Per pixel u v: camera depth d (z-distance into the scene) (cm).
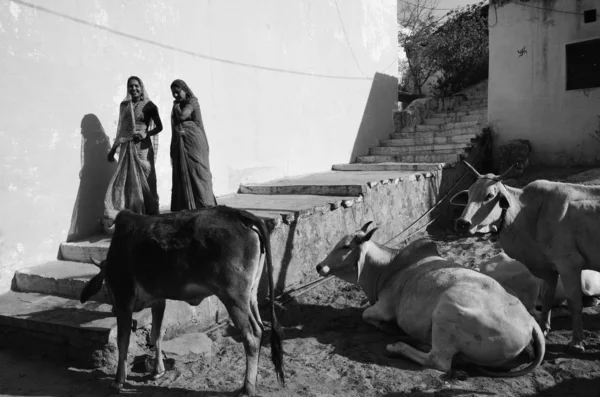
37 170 611
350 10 1226
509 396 384
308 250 709
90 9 672
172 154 586
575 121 1126
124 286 420
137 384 431
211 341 511
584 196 461
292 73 1043
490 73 1237
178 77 799
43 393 416
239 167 913
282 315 589
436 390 394
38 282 564
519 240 488
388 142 1309
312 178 991
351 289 675
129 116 621
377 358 458
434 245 523
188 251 399
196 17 829
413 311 460
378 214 866
